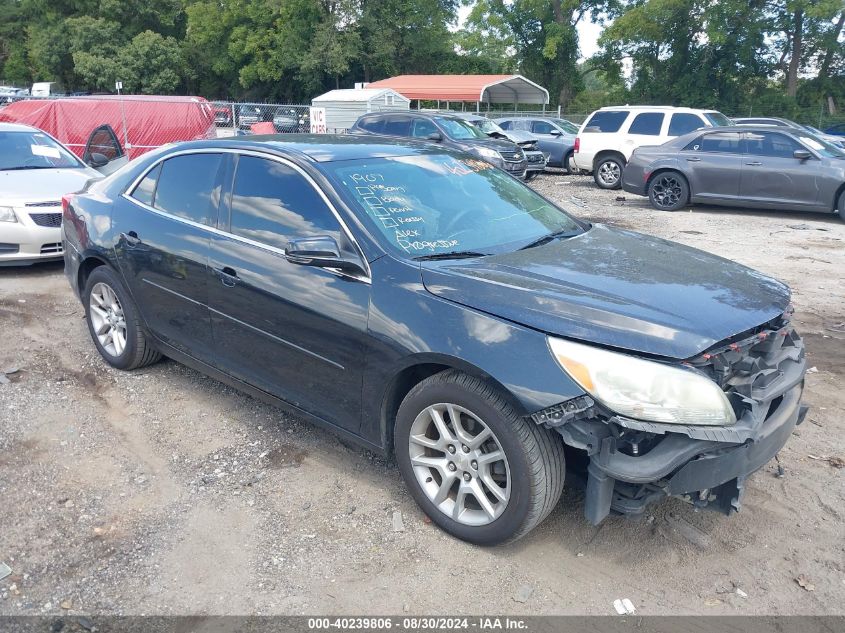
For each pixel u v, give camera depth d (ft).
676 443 8.90
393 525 10.97
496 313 9.68
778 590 9.60
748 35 127.24
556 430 9.25
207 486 12.05
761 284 11.09
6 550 10.29
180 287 14.01
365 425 11.32
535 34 156.15
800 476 12.37
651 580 9.79
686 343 8.93
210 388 15.90
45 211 25.07
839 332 20.25
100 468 12.59
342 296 11.10
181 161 14.66
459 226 12.25
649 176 45.19
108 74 173.06
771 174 40.68
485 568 10.02
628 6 147.23
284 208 12.37
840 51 127.34
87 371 16.76
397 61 164.04
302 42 157.99
